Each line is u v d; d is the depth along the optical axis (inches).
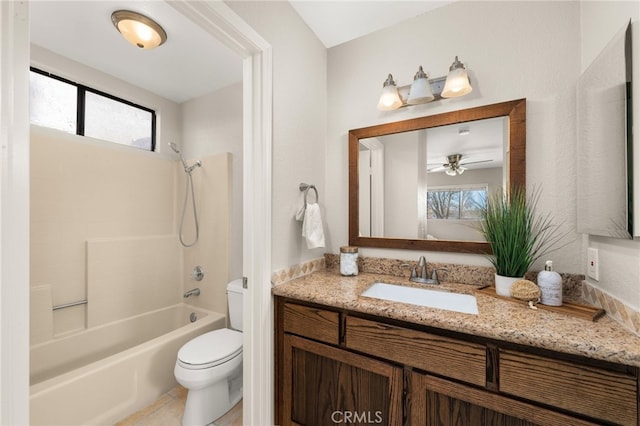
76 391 51.5
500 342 32.9
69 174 72.6
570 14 46.3
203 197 91.8
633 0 31.1
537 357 30.7
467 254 53.8
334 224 68.8
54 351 67.4
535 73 48.6
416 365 37.4
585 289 42.9
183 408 61.9
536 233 47.6
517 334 30.8
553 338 29.2
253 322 48.6
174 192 98.6
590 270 41.3
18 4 21.8
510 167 49.6
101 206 78.9
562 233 46.1
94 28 62.8
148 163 91.0
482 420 33.6
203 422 56.2
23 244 21.8
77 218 73.9
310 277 59.1
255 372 48.6
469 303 46.3
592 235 41.1
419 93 52.9
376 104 63.8
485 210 51.8
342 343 43.5
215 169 89.0
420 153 58.6
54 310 68.8
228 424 58.0
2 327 20.7
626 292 32.2
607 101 35.6
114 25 61.3
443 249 55.3
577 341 28.4
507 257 44.3
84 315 74.4
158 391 64.8
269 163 49.5
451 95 53.0
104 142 81.4
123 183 84.2
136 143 92.0
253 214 48.7
